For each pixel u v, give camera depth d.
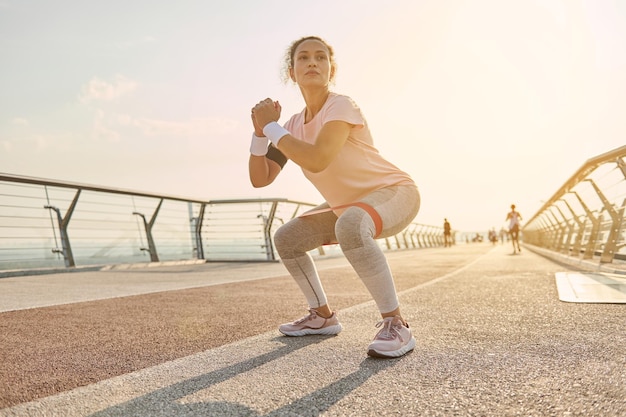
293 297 3.85
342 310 3.00
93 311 3.19
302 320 2.30
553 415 1.15
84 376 1.67
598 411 1.16
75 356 1.96
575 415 1.15
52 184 7.49
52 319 2.88
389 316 1.91
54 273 7.21
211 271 7.52
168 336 2.35
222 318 2.86
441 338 2.10
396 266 7.84
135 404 1.35
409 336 1.88
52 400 1.40
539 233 19.20
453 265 7.91
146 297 3.92
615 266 5.49
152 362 1.85
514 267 6.86
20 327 2.64
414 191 2.16
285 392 1.41
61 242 7.77
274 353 1.92
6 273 6.60
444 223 29.05
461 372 1.55
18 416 1.28
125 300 3.73
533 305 2.99
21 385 1.57
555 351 1.78
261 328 2.53
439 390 1.37
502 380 1.44
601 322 2.33
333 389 1.42
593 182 6.36
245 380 1.54
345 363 1.73
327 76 2.11
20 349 2.10
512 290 3.85
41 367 1.80
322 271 6.84
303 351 1.94
